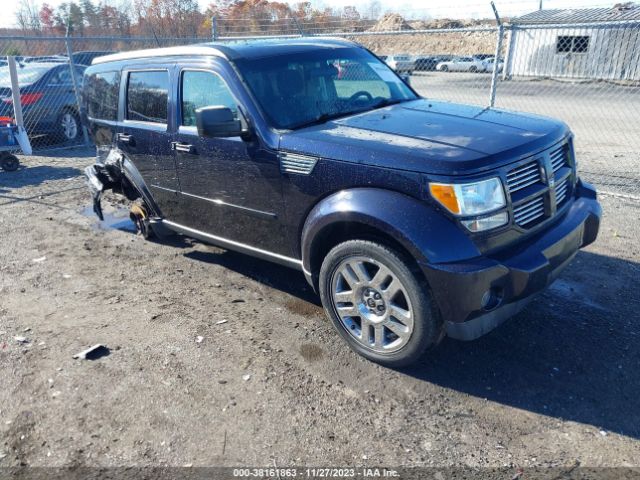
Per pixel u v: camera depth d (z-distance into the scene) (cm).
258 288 472
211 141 419
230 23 2147
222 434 295
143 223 588
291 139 366
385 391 328
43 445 291
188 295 462
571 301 425
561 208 367
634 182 767
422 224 304
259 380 341
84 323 418
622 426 293
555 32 2033
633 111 1484
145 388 335
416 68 1570
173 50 464
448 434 291
